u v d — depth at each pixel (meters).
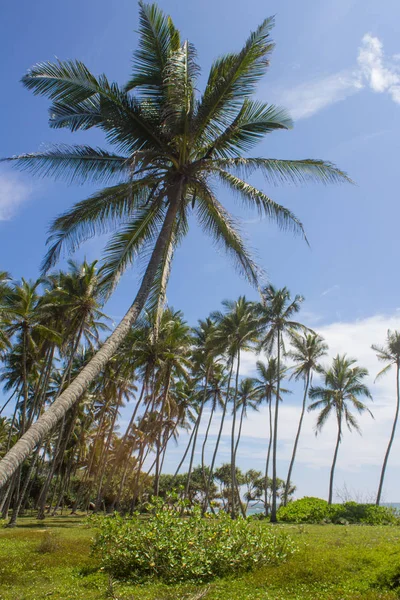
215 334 37.75
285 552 10.75
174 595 7.65
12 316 29.95
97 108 9.91
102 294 9.85
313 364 41.22
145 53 10.01
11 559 11.83
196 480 60.69
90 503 54.50
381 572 8.02
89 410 47.50
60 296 32.25
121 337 7.91
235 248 10.61
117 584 8.84
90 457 49.66
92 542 11.87
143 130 10.21
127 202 10.24
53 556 12.36
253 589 8.14
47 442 42.53
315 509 30.86
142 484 49.22
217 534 10.37
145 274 8.83
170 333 33.69
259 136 10.88
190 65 10.07
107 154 10.13
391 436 38.91
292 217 10.15
